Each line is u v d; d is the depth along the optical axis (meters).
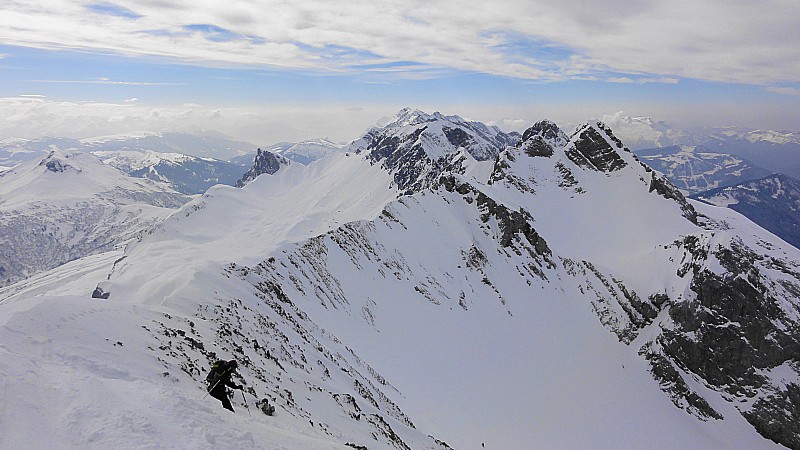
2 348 22.56
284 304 77.00
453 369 92.94
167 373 25.34
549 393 97.25
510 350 108.31
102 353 25.34
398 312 106.06
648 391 108.62
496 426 79.88
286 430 23.48
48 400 18.02
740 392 105.25
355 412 44.25
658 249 140.00
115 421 16.81
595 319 130.00
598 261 145.00
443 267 129.38
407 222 141.00
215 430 17.94
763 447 97.25
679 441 93.94
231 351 39.22
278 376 40.41
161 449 15.70
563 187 185.50
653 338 118.69
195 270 67.62
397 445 42.41
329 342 75.25
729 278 113.00
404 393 77.00
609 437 88.94
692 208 171.12
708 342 110.25
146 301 67.94
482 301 124.00
